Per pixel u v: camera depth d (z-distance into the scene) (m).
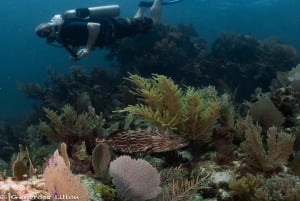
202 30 41.19
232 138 2.89
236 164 2.61
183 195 1.98
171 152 2.81
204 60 11.76
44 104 9.98
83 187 1.41
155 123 2.80
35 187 1.90
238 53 12.05
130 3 31.31
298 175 2.40
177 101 2.77
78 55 6.46
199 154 2.84
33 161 3.12
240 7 30.47
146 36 11.75
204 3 28.77
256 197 2.06
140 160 1.95
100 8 6.86
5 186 1.94
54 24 6.55
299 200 1.97
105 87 10.08
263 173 2.45
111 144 2.84
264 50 12.41
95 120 3.77
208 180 2.34
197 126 2.73
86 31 6.46
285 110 3.56
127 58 11.55
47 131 3.52
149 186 1.91
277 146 2.51
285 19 38.47
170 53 11.18
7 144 9.06
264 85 11.07
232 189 2.16
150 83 3.04
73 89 9.85
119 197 2.00
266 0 27.86
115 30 7.00
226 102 3.27
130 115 3.83
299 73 4.69
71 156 2.92
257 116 3.24
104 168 2.27
